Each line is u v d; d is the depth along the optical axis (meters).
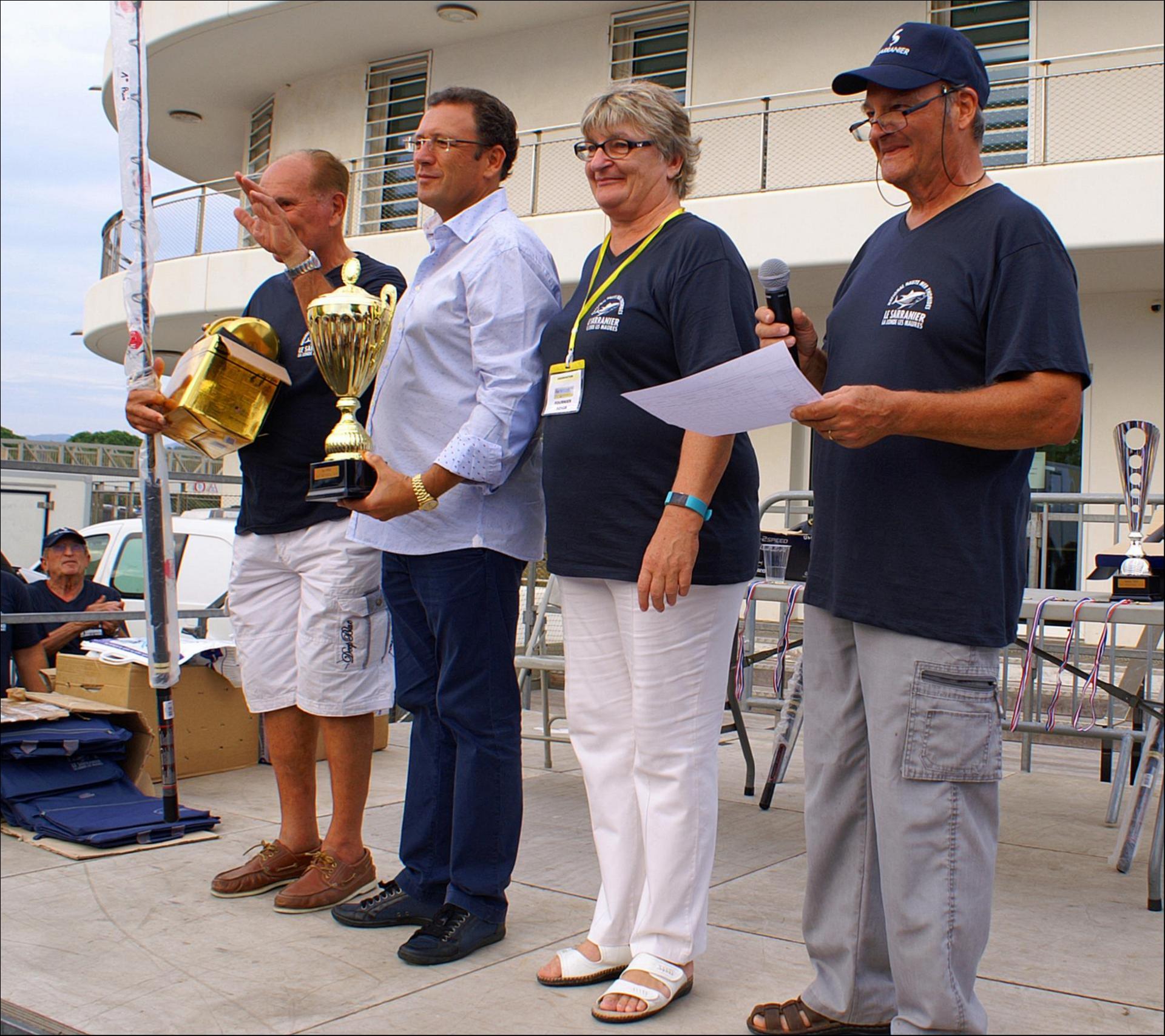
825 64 11.96
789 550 4.47
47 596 5.38
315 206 3.14
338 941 2.78
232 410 3.05
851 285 2.31
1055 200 9.51
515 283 2.69
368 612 3.05
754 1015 2.27
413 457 2.82
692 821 2.41
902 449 2.08
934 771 2.02
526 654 5.17
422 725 2.91
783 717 4.37
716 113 12.49
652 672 2.41
